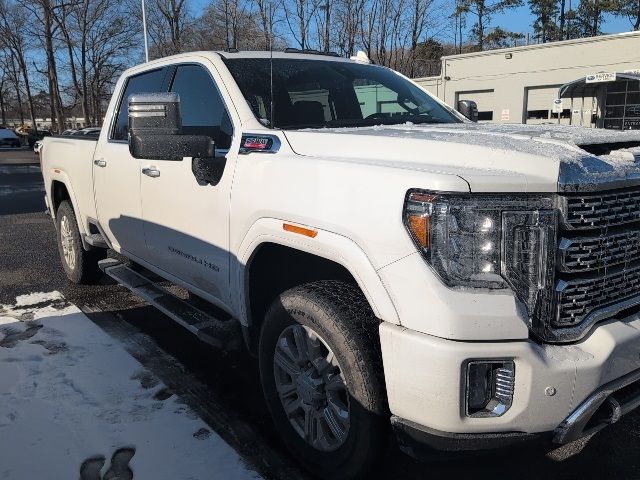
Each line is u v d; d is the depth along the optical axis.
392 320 2.32
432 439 2.28
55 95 55.31
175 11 32.56
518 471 2.95
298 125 3.51
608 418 2.41
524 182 2.21
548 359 2.19
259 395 3.67
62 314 5.11
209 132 3.69
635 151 2.60
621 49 24.98
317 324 2.62
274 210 2.84
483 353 2.15
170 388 3.74
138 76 4.66
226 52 3.93
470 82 30.22
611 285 2.42
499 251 2.21
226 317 4.04
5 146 45.50
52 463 2.93
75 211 5.45
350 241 2.47
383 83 4.21
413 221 2.25
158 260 4.15
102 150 4.80
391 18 32.16
